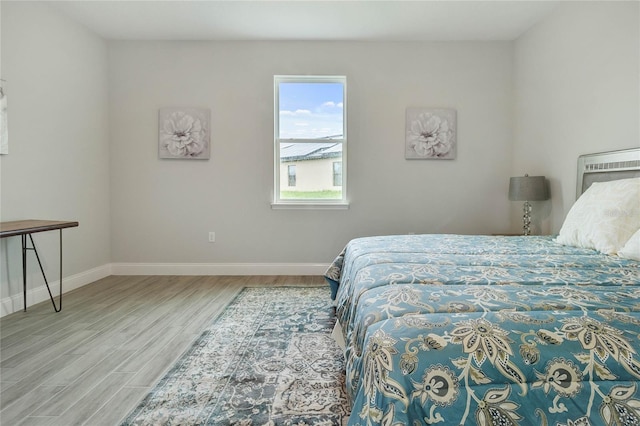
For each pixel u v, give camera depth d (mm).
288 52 3906
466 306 1039
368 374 860
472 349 826
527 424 739
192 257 4008
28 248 2766
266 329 2377
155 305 2898
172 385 1682
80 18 3385
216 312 2727
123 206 3967
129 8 3217
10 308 2709
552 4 3146
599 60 2680
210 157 3951
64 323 2498
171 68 3902
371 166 3973
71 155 3379
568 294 1138
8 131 2717
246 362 1909
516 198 3314
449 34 3754
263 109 3941
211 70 3912
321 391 1626
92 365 1883
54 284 3172
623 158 2395
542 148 3414
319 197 4090
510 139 3949
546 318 928
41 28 3027
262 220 4004
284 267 4020
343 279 2139
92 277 3672
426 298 1115
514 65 3895
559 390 766
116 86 3902
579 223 2131
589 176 2736
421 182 3986
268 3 3148
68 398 1576
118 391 1632
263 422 1400
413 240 2395
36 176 2982
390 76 3926
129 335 2283
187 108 3904
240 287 3451
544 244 2211
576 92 2945
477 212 3996
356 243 2416
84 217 3561
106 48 3875
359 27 3598
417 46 3910
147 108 3914
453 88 3934
